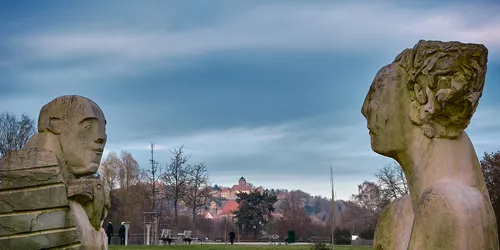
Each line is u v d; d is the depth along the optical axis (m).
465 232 2.57
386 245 3.15
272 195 77.94
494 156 24.80
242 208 76.50
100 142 6.40
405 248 3.02
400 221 3.12
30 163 6.04
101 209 6.45
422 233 2.69
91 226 6.36
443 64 2.73
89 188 6.25
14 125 41.25
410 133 2.97
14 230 5.94
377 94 3.07
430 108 2.81
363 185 55.12
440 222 2.62
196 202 52.22
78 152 6.23
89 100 6.45
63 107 6.28
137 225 54.22
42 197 6.02
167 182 47.56
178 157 48.19
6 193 6.00
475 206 2.62
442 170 2.83
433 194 2.69
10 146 40.91
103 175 61.12
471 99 2.73
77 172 6.27
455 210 2.60
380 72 3.11
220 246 30.64
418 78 2.86
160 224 52.81
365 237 43.31
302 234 70.25
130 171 62.03
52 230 6.00
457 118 2.79
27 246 5.93
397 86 3.00
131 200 55.59
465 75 2.71
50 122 6.28
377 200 46.41
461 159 2.84
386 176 33.47
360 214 59.31
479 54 2.70
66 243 6.03
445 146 2.85
